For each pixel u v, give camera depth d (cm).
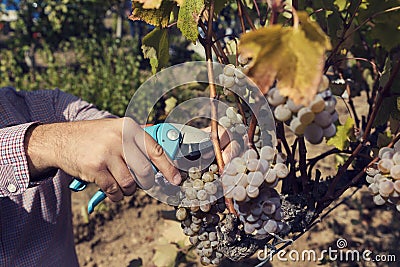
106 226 355
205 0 108
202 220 111
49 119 173
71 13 734
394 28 132
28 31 729
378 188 113
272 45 72
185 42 671
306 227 136
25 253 158
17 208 154
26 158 111
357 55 198
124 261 328
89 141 102
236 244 116
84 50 709
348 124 132
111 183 104
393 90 129
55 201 165
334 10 150
